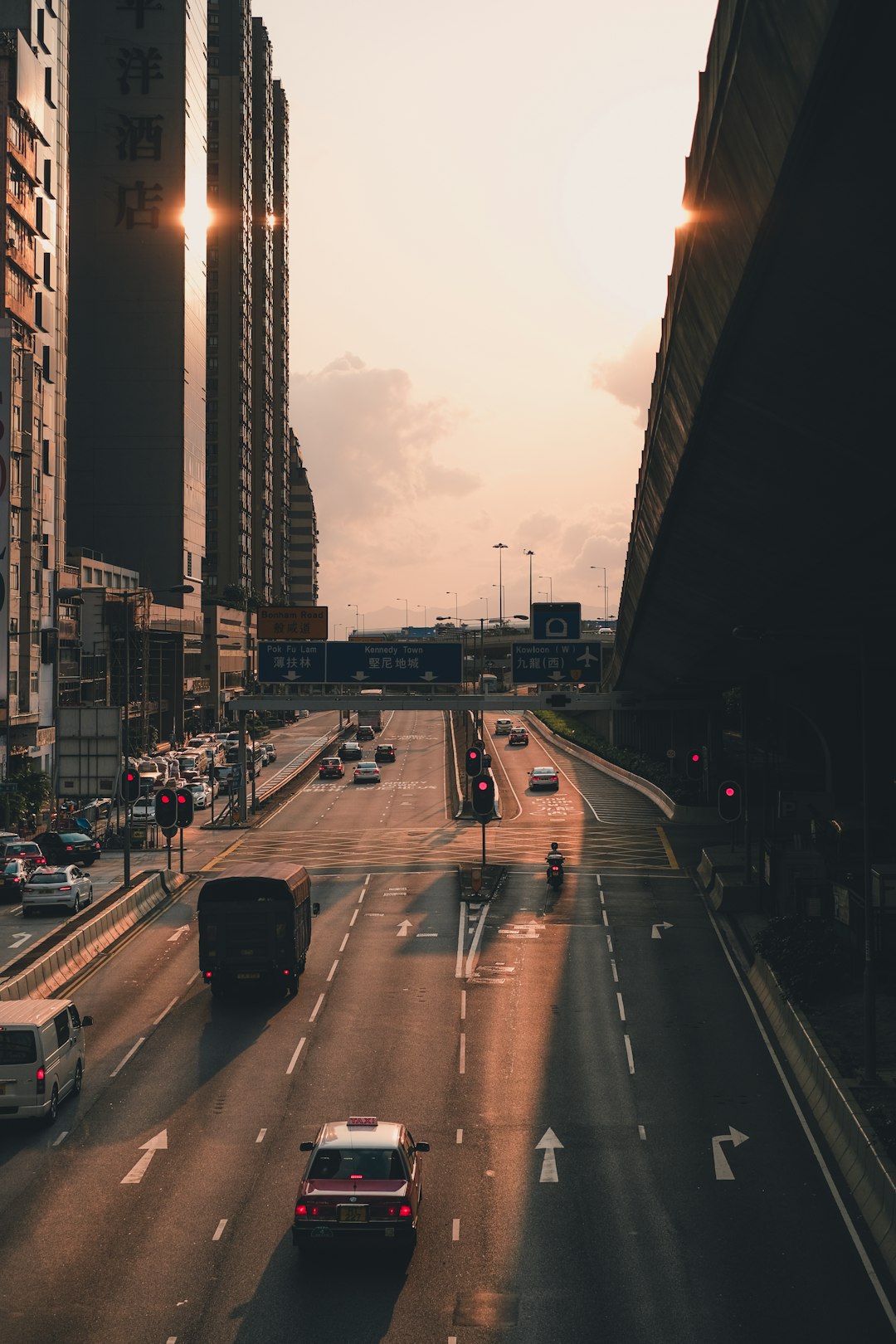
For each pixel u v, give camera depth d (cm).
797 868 4988
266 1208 2241
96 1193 2314
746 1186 2369
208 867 6494
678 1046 3331
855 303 1777
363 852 6956
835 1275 1978
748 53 1536
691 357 2427
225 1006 3747
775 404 2262
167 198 15000
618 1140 2622
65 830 7188
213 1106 2828
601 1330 1780
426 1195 2316
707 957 4400
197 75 15775
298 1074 3072
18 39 9162
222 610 17300
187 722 15588
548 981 4059
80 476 14975
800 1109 2831
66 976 4138
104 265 15012
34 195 9388
